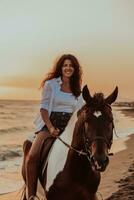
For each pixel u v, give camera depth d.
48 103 6.26
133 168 16.22
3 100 71.19
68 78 6.31
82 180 5.67
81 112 5.57
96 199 5.89
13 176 17.08
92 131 5.16
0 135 34.09
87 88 5.34
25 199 6.75
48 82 6.29
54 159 5.89
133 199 11.05
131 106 79.38
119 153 21.20
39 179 6.20
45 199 6.00
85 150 5.52
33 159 6.10
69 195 5.70
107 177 14.27
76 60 6.32
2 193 13.59
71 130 5.83
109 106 5.35
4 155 23.41
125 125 44.53
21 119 48.78
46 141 6.16
